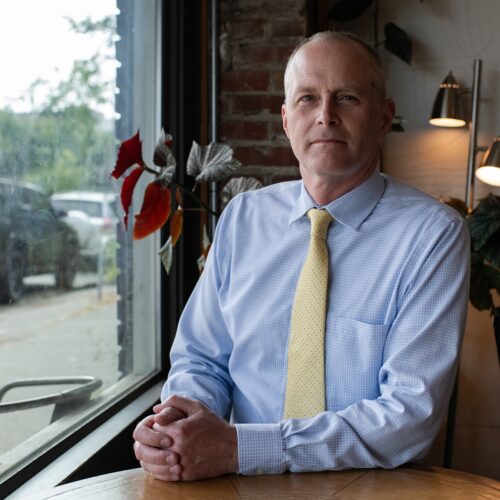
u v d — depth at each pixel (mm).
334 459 1253
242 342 1492
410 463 1319
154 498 1145
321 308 1412
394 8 2838
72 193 1746
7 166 1421
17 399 1449
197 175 1910
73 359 1748
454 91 2670
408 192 1498
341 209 1458
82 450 1598
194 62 2518
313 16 2816
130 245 2172
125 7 2078
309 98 1445
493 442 2820
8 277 1418
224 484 1204
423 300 1351
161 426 1240
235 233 1589
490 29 2779
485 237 2340
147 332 2328
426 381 1294
